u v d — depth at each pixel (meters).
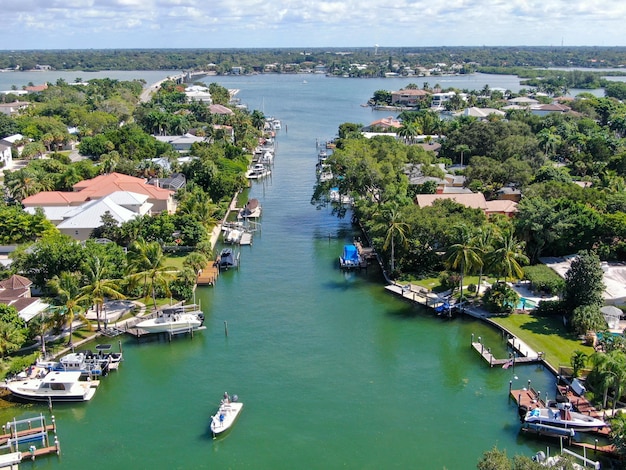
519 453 65.06
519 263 112.25
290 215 158.25
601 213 121.00
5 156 194.75
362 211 133.75
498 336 91.25
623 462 60.59
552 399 73.56
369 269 120.94
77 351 87.12
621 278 101.00
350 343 90.25
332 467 63.22
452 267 103.69
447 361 84.75
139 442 67.94
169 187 160.12
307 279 115.56
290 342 90.62
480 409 73.19
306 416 72.12
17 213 121.88
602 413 68.94
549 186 134.25
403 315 99.44
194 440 68.12
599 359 68.44
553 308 94.69
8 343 79.38
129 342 91.00
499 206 135.88
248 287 111.62
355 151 151.38
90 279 90.62
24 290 95.56
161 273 98.50
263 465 63.62
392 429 69.50
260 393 77.12
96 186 149.12
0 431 69.38
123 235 122.88
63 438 68.75
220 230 144.88
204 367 83.75
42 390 75.69
